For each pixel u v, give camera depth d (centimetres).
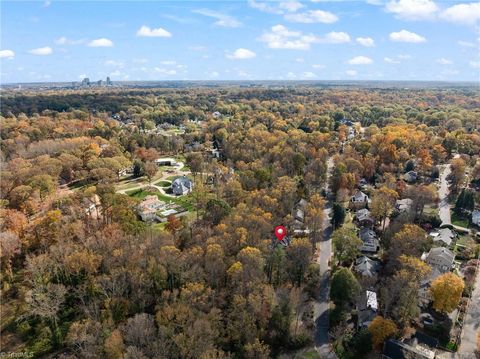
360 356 8019
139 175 19600
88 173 17938
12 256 10350
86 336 7519
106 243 9769
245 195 14000
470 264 11412
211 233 10775
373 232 12912
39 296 8538
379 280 10556
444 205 15875
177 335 7294
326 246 12662
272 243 11262
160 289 8862
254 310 8250
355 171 17450
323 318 9300
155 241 10081
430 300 9569
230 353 7719
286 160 18050
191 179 18900
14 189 13875
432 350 8044
